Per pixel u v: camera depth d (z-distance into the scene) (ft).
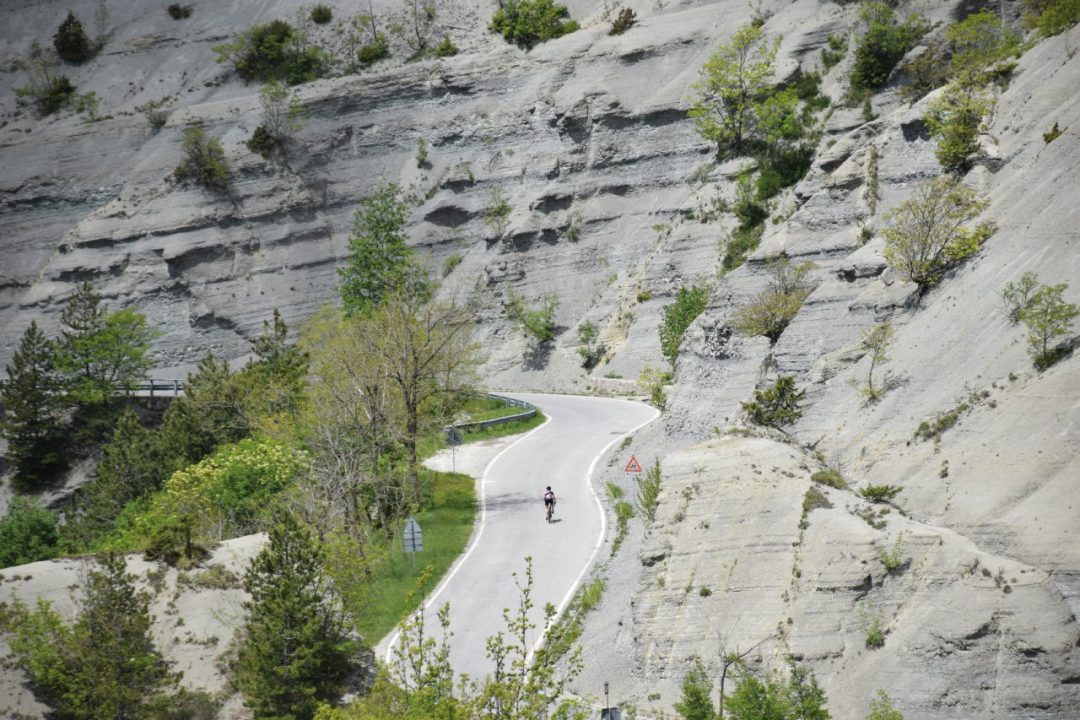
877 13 268.21
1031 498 108.17
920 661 92.68
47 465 280.92
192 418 208.54
